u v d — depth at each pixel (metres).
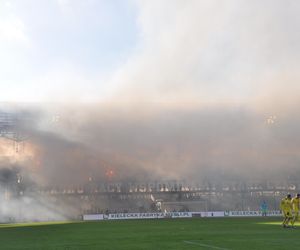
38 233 26.06
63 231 27.48
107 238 21.05
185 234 22.31
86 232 25.97
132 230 26.81
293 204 27.72
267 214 52.12
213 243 17.28
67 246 17.53
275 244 16.55
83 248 16.61
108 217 50.12
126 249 15.85
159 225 32.06
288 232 22.88
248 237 19.84
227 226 29.19
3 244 18.95
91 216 50.09
